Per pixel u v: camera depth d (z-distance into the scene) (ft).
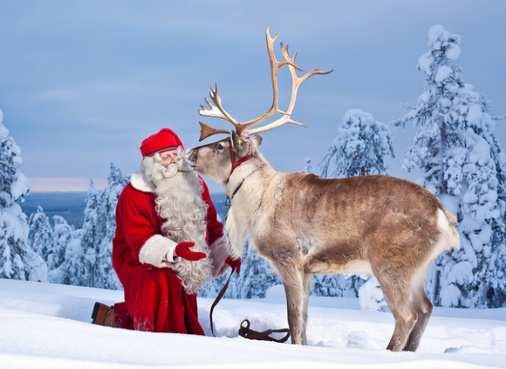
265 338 18.10
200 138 19.63
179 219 16.78
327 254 17.66
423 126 68.33
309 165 82.84
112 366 9.34
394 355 11.91
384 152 74.79
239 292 93.71
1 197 71.92
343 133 74.54
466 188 67.10
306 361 10.32
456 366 10.71
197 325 17.15
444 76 66.69
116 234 17.48
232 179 18.67
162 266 16.21
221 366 9.73
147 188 17.02
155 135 17.13
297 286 17.97
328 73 19.56
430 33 68.39
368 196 17.16
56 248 127.85
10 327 12.25
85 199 113.80
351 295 78.89
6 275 70.79
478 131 67.56
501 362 11.76
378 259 16.92
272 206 18.17
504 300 67.77
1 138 71.46
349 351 12.34
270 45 19.34
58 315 20.47
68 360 9.46
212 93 19.44
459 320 29.73
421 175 68.39
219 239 18.40
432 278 67.46
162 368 9.34
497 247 66.90
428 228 16.71
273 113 19.24
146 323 16.38
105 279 105.19
